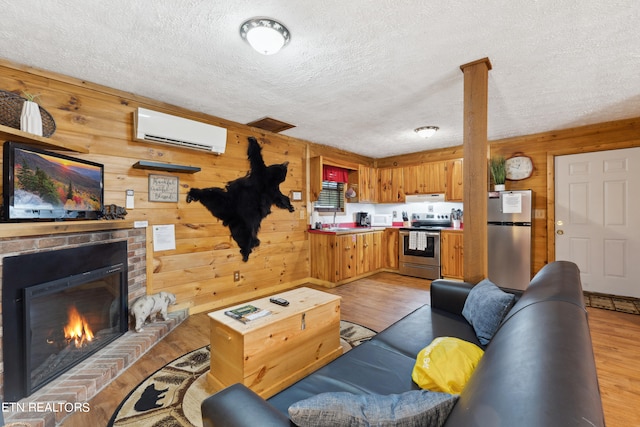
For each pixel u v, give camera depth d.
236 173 3.65
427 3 1.57
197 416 1.62
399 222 5.80
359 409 0.82
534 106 3.13
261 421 0.85
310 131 4.04
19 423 1.35
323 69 2.30
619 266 3.68
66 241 1.98
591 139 3.80
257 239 3.87
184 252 3.15
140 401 1.75
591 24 1.74
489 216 4.24
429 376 1.22
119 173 2.70
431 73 2.37
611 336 2.59
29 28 1.77
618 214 3.68
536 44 1.96
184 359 2.23
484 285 1.99
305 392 1.24
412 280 4.74
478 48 2.01
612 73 2.38
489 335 1.67
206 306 3.34
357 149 5.21
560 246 4.04
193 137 3.06
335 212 5.22
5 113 1.97
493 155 4.53
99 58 2.14
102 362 2.04
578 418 0.47
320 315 2.12
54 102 2.36
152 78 2.46
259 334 1.74
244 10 1.63
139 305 2.54
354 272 4.68
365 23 1.74
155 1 1.55
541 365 0.64
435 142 4.69
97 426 1.55
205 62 2.20
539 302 1.10
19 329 1.67
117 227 2.49
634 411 1.67
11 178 1.69
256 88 2.66
